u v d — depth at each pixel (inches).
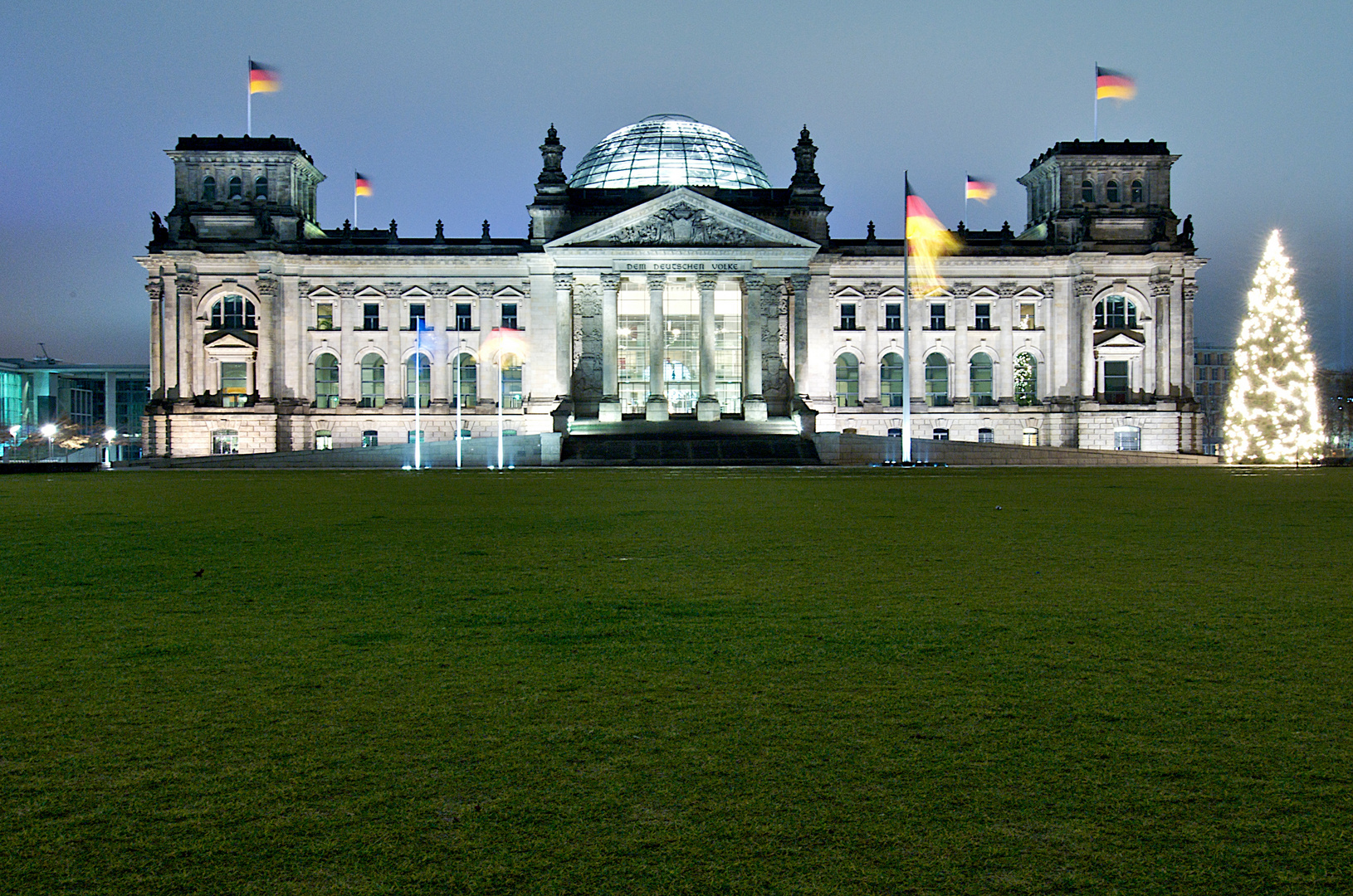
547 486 2272.4
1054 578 848.9
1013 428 5132.9
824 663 566.9
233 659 582.9
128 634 648.4
